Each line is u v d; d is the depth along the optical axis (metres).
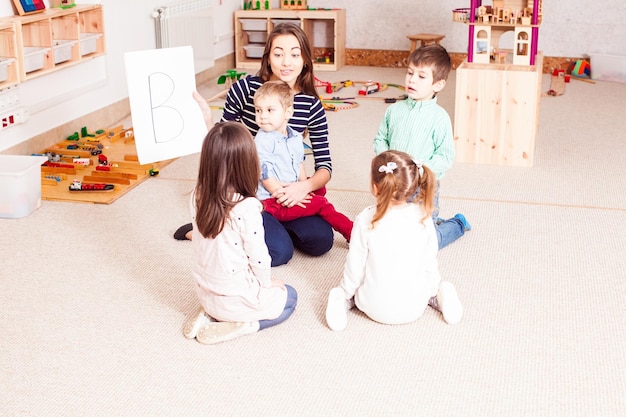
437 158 2.55
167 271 2.42
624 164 3.59
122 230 2.74
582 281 2.35
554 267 2.45
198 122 2.47
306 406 1.74
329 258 2.53
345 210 2.96
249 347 1.97
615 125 4.33
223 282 1.93
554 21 5.91
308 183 2.48
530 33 3.63
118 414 1.71
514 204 3.04
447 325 2.09
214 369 1.88
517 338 2.03
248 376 1.85
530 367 1.89
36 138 3.61
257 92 2.38
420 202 2.02
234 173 1.84
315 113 2.56
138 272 2.41
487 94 3.55
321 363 1.90
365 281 2.06
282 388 1.80
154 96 2.40
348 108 4.74
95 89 4.12
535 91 3.47
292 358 1.92
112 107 4.31
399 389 1.80
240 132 1.84
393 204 2.00
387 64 6.33
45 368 1.88
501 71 3.49
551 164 3.61
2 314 2.14
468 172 3.50
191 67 2.43
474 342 2.00
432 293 2.12
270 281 2.01
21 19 3.25
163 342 2.00
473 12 3.71
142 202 3.03
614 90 5.30
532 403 1.75
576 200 3.09
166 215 2.90
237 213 1.86
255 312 2.00
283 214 2.47
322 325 2.08
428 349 1.97
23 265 2.44
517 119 3.53
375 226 1.99
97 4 3.88
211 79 5.69
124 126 4.28
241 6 6.29
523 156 3.57
